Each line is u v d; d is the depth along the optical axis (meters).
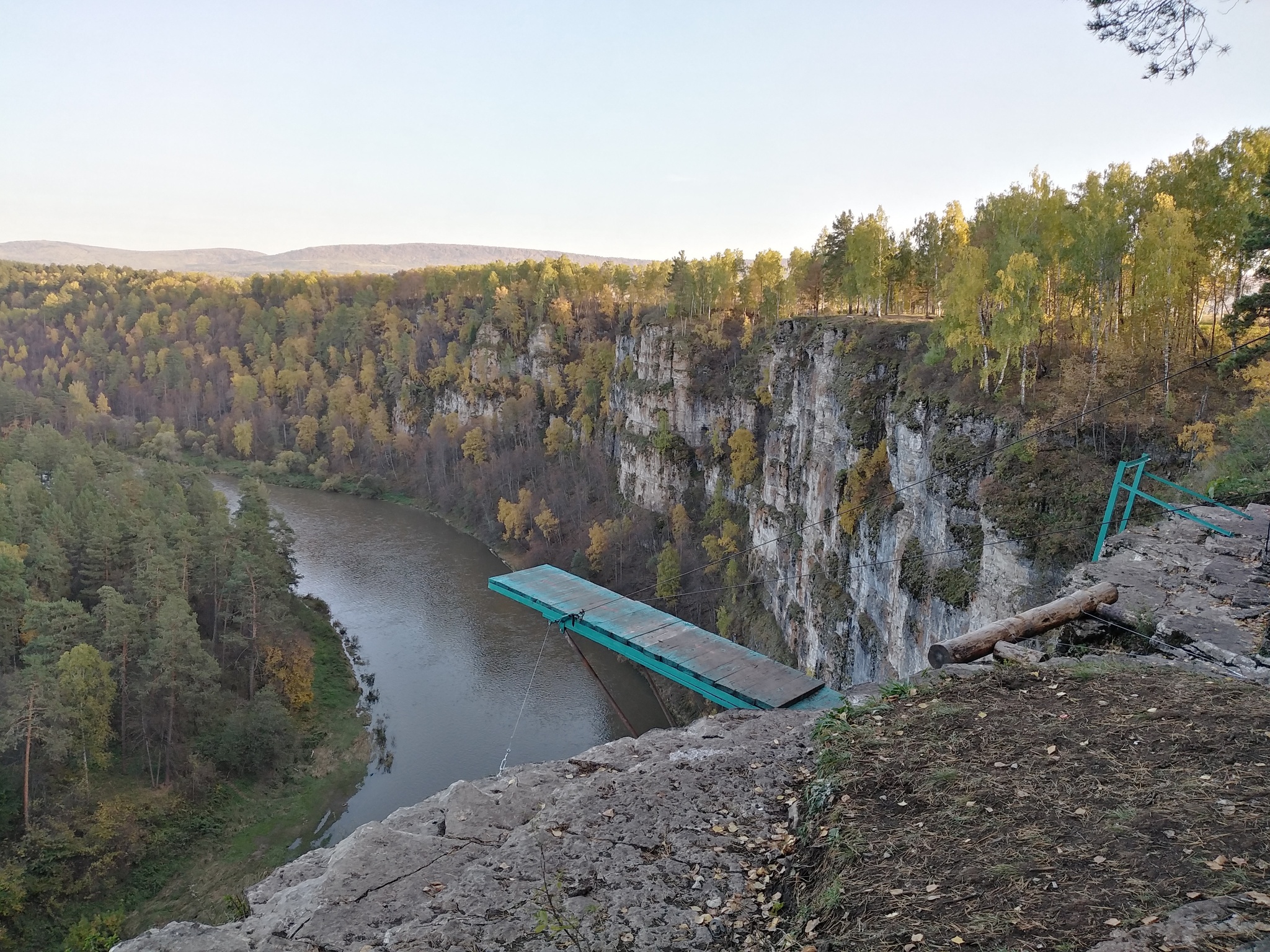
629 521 98.81
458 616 81.38
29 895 42.72
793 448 77.12
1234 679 10.27
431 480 130.38
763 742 10.23
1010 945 5.96
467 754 57.84
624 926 7.23
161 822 48.59
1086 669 10.55
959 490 45.59
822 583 65.81
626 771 9.77
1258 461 26.80
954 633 44.22
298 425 149.00
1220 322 40.50
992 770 8.32
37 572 60.19
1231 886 6.13
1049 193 56.47
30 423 139.88
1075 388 43.22
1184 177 47.97
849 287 75.62
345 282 192.38
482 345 145.75
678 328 104.88
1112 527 35.34
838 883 7.04
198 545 66.62
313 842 49.72
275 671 61.06
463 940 7.09
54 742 45.22
